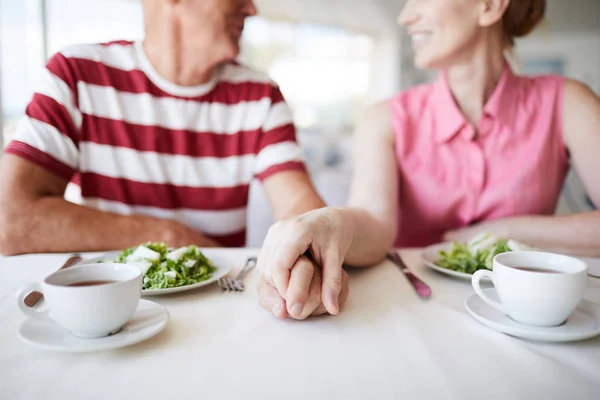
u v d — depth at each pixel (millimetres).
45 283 490
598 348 521
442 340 539
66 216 992
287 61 4711
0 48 2225
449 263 819
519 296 538
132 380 436
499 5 1067
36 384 425
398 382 440
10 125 2260
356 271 840
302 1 4070
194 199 1369
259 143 1387
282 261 582
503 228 1024
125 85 1284
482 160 1192
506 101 1188
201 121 1351
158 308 582
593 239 959
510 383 439
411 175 1243
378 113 1280
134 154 1294
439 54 1135
